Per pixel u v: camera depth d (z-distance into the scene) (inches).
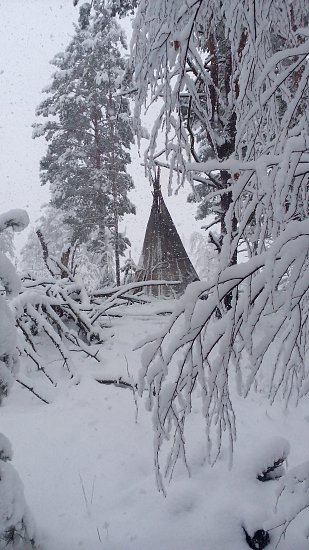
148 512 156.6
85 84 1012.5
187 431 218.5
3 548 118.0
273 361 291.4
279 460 174.1
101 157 1031.6
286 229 101.2
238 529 147.0
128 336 392.5
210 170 114.0
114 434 220.5
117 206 1017.5
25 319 386.6
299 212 139.2
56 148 1037.8
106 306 421.1
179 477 176.9
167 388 113.7
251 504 155.0
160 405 113.7
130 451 203.6
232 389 277.7
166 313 461.4
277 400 262.1
